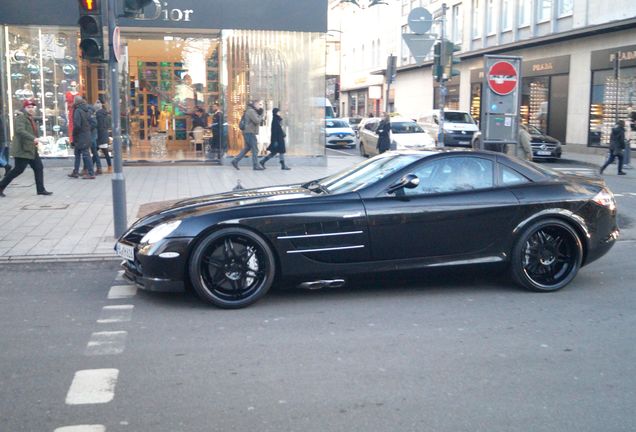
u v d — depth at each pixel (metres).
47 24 18.88
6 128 19.17
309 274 6.80
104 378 4.91
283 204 6.82
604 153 27.92
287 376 4.95
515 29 34.09
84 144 16.34
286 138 20.80
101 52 9.27
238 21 19.84
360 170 7.69
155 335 5.88
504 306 6.80
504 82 12.80
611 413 4.37
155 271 6.61
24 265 8.62
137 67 21.69
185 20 19.47
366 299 7.03
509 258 7.24
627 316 6.49
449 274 7.16
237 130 20.59
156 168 19.56
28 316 6.47
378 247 6.90
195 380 4.88
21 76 19.23
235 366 5.15
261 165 19.52
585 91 29.12
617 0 26.83
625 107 26.77
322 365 5.17
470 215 7.07
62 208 12.29
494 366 5.16
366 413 4.34
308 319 6.34
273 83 20.59
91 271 8.37
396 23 48.00
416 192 7.09
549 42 30.98
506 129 12.93
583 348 5.59
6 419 4.25
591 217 7.38
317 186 7.67
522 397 4.61
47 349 5.53
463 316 6.45
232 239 6.63
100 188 14.87
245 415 4.31
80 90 19.64
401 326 6.14
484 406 4.46
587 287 7.59
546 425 4.19
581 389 4.75
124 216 9.75
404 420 4.25
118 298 7.08
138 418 4.27
